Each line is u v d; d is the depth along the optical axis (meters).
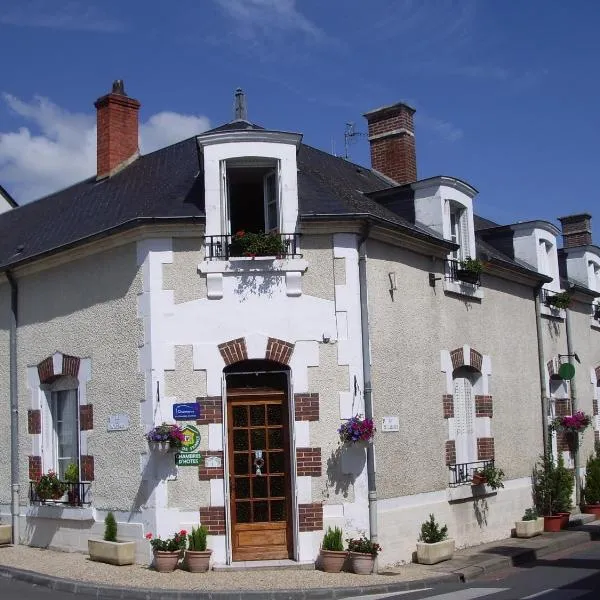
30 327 14.04
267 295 11.75
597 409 20.92
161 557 10.95
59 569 11.28
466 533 13.93
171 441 11.27
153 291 11.70
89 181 17.06
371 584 10.38
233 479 11.60
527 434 16.62
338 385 11.75
